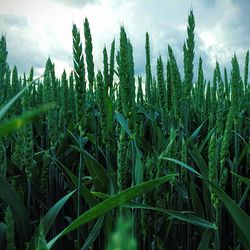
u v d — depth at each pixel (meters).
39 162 4.67
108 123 3.33
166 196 2.98
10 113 4.59
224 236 3.66
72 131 4.93
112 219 2.41
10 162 3.53
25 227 2.75
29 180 3.31
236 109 3.46
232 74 3.49
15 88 5.31
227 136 2.42
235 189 3.31
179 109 3.65
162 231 2.88
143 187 1.62
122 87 2.38
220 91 5.10
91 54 3.41
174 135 2.96
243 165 4.75
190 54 3.43
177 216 2.27
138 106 5.25
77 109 2.85
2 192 2.64
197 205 3.04
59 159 4.34
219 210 2.42
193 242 3.54
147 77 6.26
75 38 2.71
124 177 2.29
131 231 2.30
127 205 2.09
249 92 7.85
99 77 3.73
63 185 4.18
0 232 2.87
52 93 5.15
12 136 4.05
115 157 3.60
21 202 2.71
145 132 6.05
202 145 3.89
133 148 2.40
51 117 4.03
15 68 5.41
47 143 5.07
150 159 2.49
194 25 3.43
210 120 4.77
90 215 1.56
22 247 2.74
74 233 3.63
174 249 3.26
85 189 2.67
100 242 3.07
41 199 3.68
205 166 3.07
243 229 2.24
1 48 1.64
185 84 3.51
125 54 2.41
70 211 4.19
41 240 0.89
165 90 4.33
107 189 3.11
